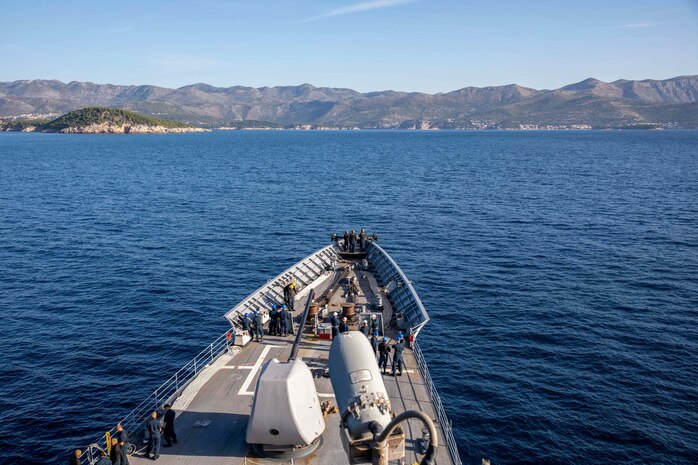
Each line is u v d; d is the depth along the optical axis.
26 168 168.38
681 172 154.12
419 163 192.62
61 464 27.59
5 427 30.66
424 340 42.00
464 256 65.12
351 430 15.58
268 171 163.62
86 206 97.25
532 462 27.73
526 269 59.75
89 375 36.59
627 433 30.03
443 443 19.39
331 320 28.02
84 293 52.12
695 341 41.28
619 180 136.00
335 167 176.88
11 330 43.56
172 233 76.38
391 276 36.94
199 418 20.88
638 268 59.47
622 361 38.28
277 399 17.05
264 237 74.50
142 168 171.25
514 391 34.50
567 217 87.56
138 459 18.56
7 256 63.97
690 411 32.03
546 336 42.53
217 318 46.56
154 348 40.75
